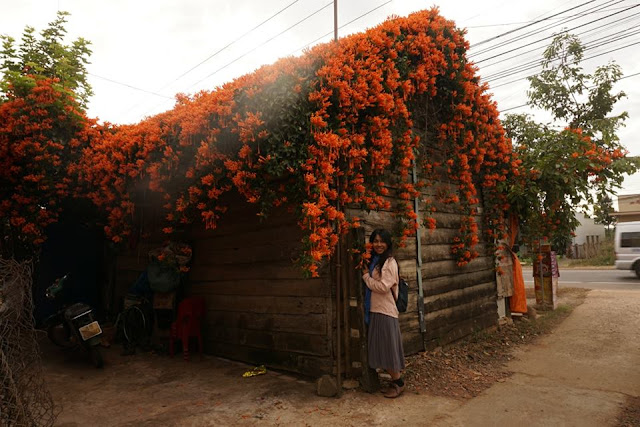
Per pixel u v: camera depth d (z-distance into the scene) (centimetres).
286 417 364
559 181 694
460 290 621
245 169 391
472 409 374
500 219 714
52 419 275
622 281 1552
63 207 737
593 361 517
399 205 505
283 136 370
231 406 393
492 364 517
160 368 525
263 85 374
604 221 2725
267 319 499
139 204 578
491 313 692
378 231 414
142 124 533
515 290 768
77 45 855
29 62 732
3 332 236
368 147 439
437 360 518
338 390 405
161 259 565
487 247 696
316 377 446
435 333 555
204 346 586
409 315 518
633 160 682
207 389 442
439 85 585
